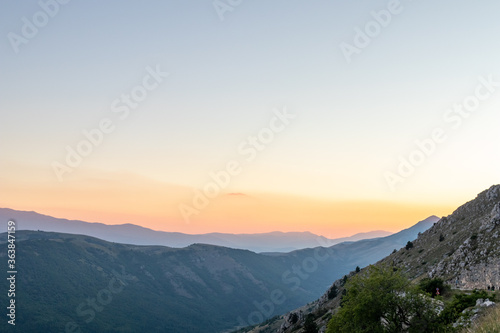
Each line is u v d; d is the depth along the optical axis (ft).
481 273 230.48
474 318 104.17
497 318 69.26
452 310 120.06
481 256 248.11
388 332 120.78
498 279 212.84
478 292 135.85
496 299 123.95
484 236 270.67
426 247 393.70
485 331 67.46
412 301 122.01
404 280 127.34
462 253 271.08
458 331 94.73
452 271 262.06
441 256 333.01
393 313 122.42
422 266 344.08
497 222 274.77
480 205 374.02
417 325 119.34
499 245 243.60
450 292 214.48
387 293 123.13
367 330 121.19
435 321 118.52
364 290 128.36
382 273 133.28
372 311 122.42
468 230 335.47
